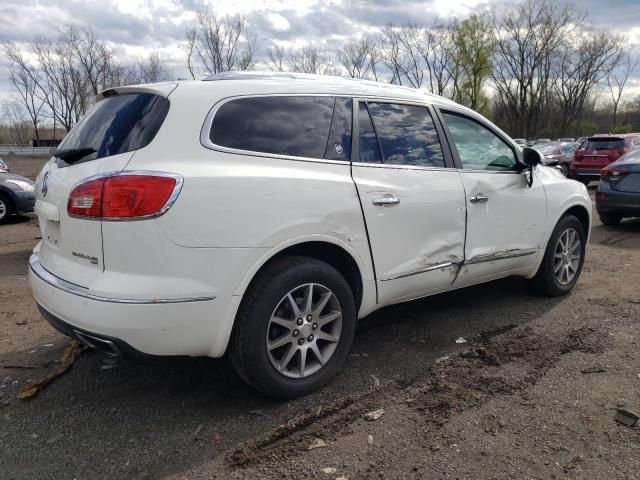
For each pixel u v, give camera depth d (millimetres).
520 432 2650
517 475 2334
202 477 2367
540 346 3684
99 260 2572
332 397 3041
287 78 3207
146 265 2494
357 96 3385
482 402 2947
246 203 2680
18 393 3131
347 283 3146
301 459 2479
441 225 3609
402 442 2592
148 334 2504
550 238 4594
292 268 2861
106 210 2502
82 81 46719
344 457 2486
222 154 2738
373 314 4395
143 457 2512
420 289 3592
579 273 5004
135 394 3107
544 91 61875
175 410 2926
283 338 2910
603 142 17016
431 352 3645
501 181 4074
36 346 3824
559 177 4820
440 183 3611
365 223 3160
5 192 9820
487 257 3990
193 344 2629
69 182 2750
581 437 2598
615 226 9039
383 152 3391
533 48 58875
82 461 2490
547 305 4582
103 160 2684
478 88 51719
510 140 4355
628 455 2455
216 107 2811
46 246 3096
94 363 3516
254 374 2812
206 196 2572
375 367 3424
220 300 2635
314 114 3146
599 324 4078
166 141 2637
